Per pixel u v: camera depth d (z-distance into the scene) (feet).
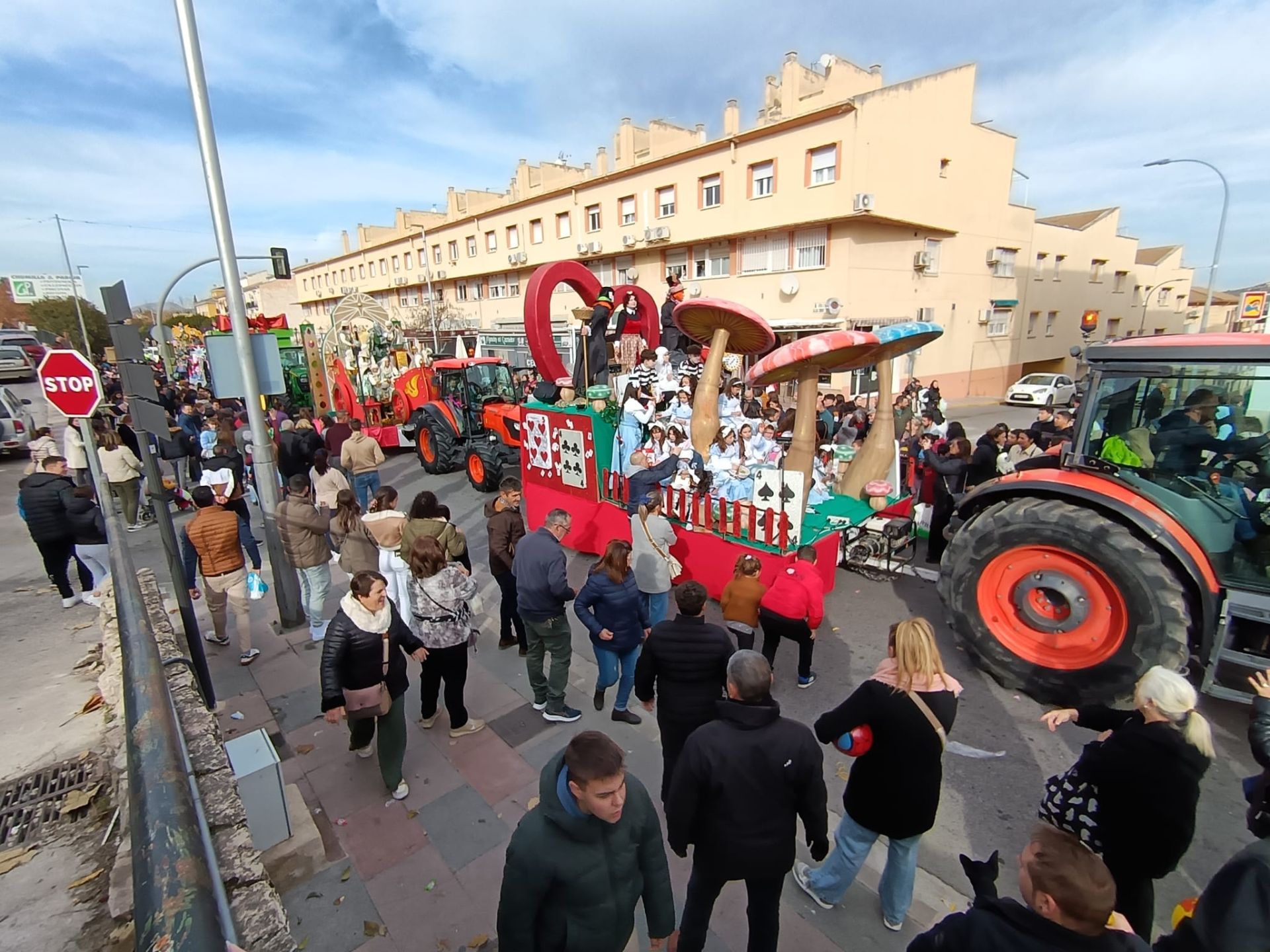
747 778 7.77
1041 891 5.41
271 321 64.64
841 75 68.95
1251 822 8.11
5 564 28.76
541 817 6.52
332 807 12.32
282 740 14.57
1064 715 9.32
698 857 8.25
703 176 71.51
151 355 123.54
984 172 75.15
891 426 24.08
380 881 10.55
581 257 88.94
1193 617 13.82
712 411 24.85
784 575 15.20
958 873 10.66
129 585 13.21
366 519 17.78
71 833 11.93
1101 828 7.83
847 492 24.40
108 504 20.33
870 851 10.27
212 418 40.45
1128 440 14.69
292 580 20.38
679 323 26.61
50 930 9.79
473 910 9.97
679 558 21.50
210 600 18.69
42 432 36.17
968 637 15.97
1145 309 110.93
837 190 60.44
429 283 107.34
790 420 33.14
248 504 37.37
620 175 80.33
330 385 54.65
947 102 66.90
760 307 69.51
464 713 14.43
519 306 108.27
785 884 10.45
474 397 41.73
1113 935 5.32
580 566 24.93
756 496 18.85
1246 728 14.10
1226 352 13.24
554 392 27.68
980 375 83.51
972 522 15.90
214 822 9.07
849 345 19.69
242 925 7.38
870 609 20.56
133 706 7.93
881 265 65.41
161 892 4.52
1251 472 13.46
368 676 11.44
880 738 8.43
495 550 17.95
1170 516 13.79
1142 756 7.55
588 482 24.98
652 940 7.81
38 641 20.52
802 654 15.66
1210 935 6.01
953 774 12.97
